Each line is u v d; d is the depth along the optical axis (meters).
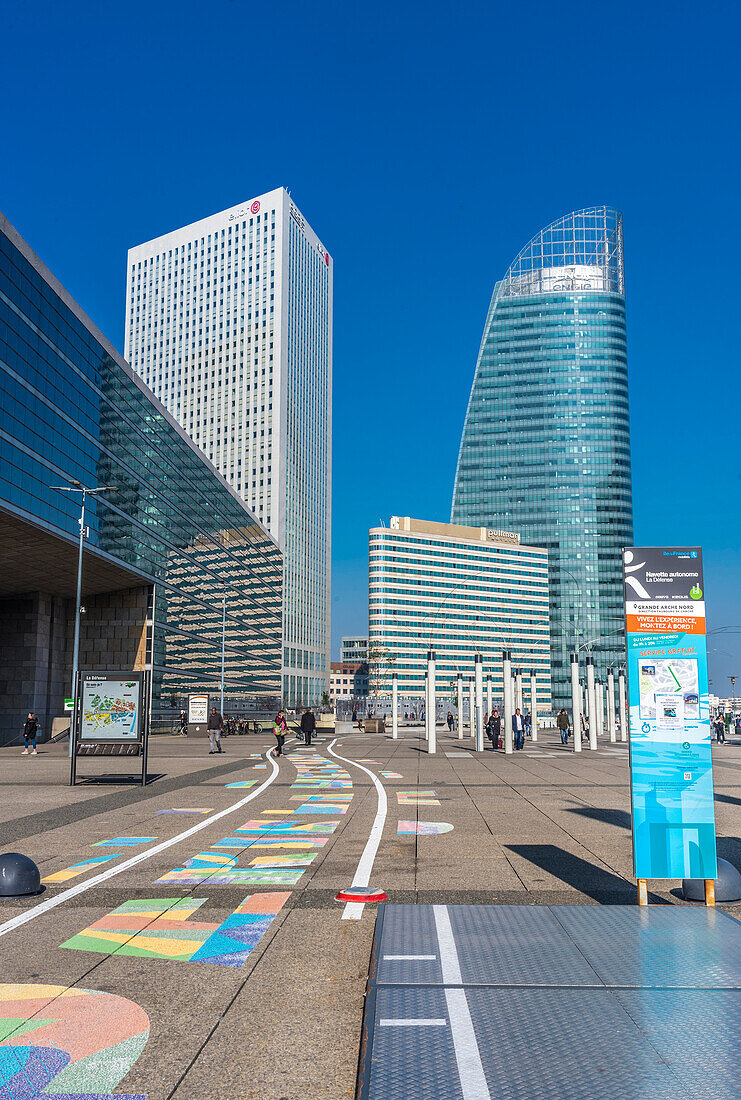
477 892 8.50
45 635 72.19
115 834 12.55
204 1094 4.21
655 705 7.91
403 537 197.38
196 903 8.16
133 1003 5.47
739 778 23.08
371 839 11.91
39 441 52.44
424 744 45.31
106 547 63.91
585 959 5.89
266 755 34.88
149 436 76.75
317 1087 4.28
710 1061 4.30
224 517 108.94
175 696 84.88
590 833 12.44
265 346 190.62
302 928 7.24
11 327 48.53
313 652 198.88
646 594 8.01
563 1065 4.26
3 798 17.88
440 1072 4.19
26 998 5.57
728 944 6.24
